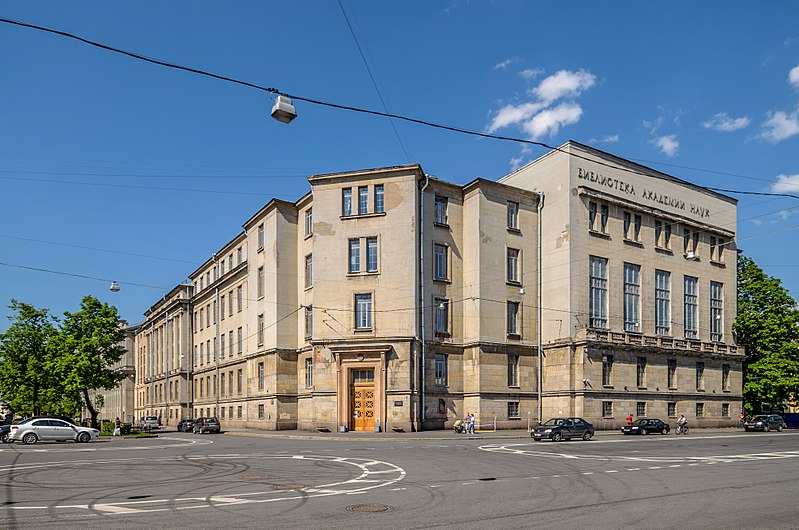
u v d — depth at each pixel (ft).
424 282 152.66
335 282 152.76
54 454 91.45
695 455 87.81
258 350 177.88
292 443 116.67
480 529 36.63
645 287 179.01
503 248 162.61
